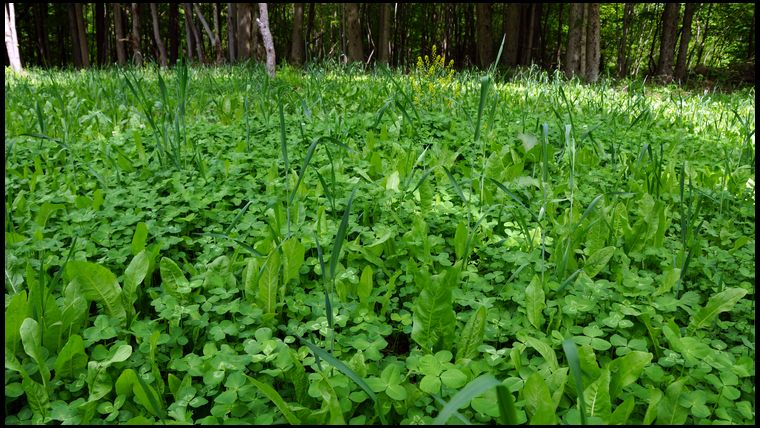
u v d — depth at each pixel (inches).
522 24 988.6
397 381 66.4
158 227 111.1
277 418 64.8
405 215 121.7
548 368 70.1
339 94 296.8
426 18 1312.7
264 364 76.0
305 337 82.4
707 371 70.5
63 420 64.4
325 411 60.6
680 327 88.2
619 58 971.3
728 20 1070.4
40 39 1111.6
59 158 166.7
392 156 166.4
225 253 106.7
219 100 256.1
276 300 88.6
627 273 94.5
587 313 87.1
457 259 108.3
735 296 78.8
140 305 90.9
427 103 267.7
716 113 306.2
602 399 60.5
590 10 614.9
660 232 109.4
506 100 281.7
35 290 76.0
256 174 154.9
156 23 905.5
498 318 84.6
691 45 1322.6
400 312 88.8
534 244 109.9
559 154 175.0
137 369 74.6
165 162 160.2
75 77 425.1
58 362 69.4
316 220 119.0
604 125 235.8
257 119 227.0
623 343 75.7
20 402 70.7
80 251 101.4
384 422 61.4
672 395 62.3
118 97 262.7
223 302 89.1
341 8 1182.9
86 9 1226.0
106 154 158.6
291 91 257.6
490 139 183.2
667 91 500.1
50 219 122.4
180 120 218.7
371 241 108.2
